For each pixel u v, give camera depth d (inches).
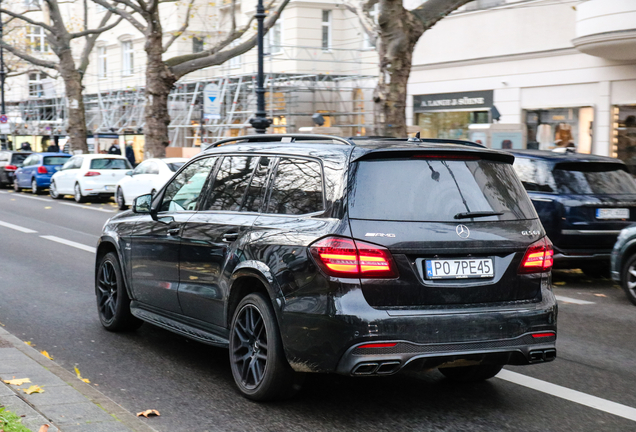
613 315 328.8
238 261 200.2
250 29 1371.8
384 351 171.0
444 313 176.2
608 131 768.3
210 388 210.4
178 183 246.1
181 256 229.8
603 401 203.2
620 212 401.1
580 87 798.5
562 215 394.9
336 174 182.1
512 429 179.9
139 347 256.7
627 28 671.1
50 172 1109.1
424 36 992.9
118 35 1722.4
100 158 973.8
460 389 212.7
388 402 199.3
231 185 219.8
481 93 917.8
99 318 297.6
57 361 237.9
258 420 183.8
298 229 183.9
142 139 1492.4
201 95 1248.2
